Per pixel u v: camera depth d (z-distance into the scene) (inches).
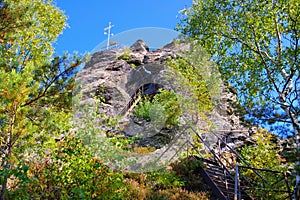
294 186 276.2
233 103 327.6
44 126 232.5
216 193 332.8
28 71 231.6
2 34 309.7
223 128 446.0
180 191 343.3
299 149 204.5
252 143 468.4
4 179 197.8
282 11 396.8
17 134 210.5
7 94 203.2
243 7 430.0
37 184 249.4
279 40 393.4
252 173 360.8
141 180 358.0
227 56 439.8
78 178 271.9
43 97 247.3
